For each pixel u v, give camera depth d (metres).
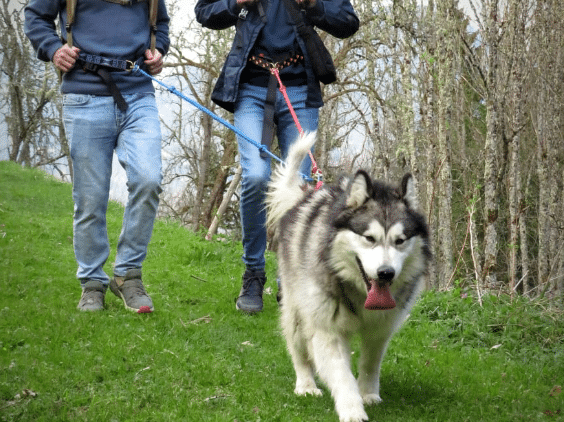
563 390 4.04
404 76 10.07
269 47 5.02
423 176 12.77
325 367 3.34
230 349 4.45
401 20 9.80
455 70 10.55
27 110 29.02
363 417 3.14
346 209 3.39
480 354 4.87
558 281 13.63
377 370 3.68
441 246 10.62
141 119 4.79
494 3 9.00
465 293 6.21
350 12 5.20
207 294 6.29
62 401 3.25
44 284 6.12
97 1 4.72
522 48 11.34
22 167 19.98
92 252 4.96
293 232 3.86
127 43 4.77
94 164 4.75
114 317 4.77
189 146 23.00
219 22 5.20
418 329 5.36
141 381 3.61
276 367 4.15
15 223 9.79
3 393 3.29
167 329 4.73
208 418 3.14
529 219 19.89
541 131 15.89
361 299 3.42
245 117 5.05
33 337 4.25
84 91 4.69
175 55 17.31
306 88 5.11
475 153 17.75
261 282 5.57
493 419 3.46
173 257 8.06
